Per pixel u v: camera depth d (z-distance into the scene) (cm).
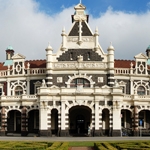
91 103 6769
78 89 6788
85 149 4288
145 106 7456
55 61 7325
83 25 7512
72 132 7456
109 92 6825
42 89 6838
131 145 4209
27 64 8056
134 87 7900
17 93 8031
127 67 8188
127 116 7681
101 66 7281
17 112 7888
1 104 7569
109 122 6819
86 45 7400
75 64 7281
